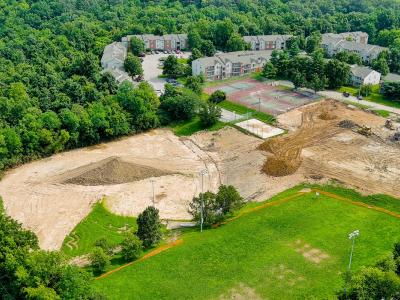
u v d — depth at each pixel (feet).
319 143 412.57
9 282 228.63
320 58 579.89
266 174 366.63
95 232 304.09
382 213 304.30
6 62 595.47
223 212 302.86
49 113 413.18
